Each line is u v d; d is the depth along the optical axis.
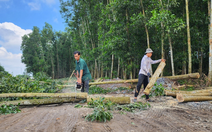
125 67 11.05
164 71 10.91
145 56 4.43
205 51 10.07
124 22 10.25
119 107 3.51
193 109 3.40
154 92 5.10
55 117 2.78
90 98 3.90
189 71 7.61
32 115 3.00
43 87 7.11
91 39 18.23
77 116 2.82
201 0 9.05
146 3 9.35
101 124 2.39
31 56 38.62
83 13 17.98
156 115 2.96
